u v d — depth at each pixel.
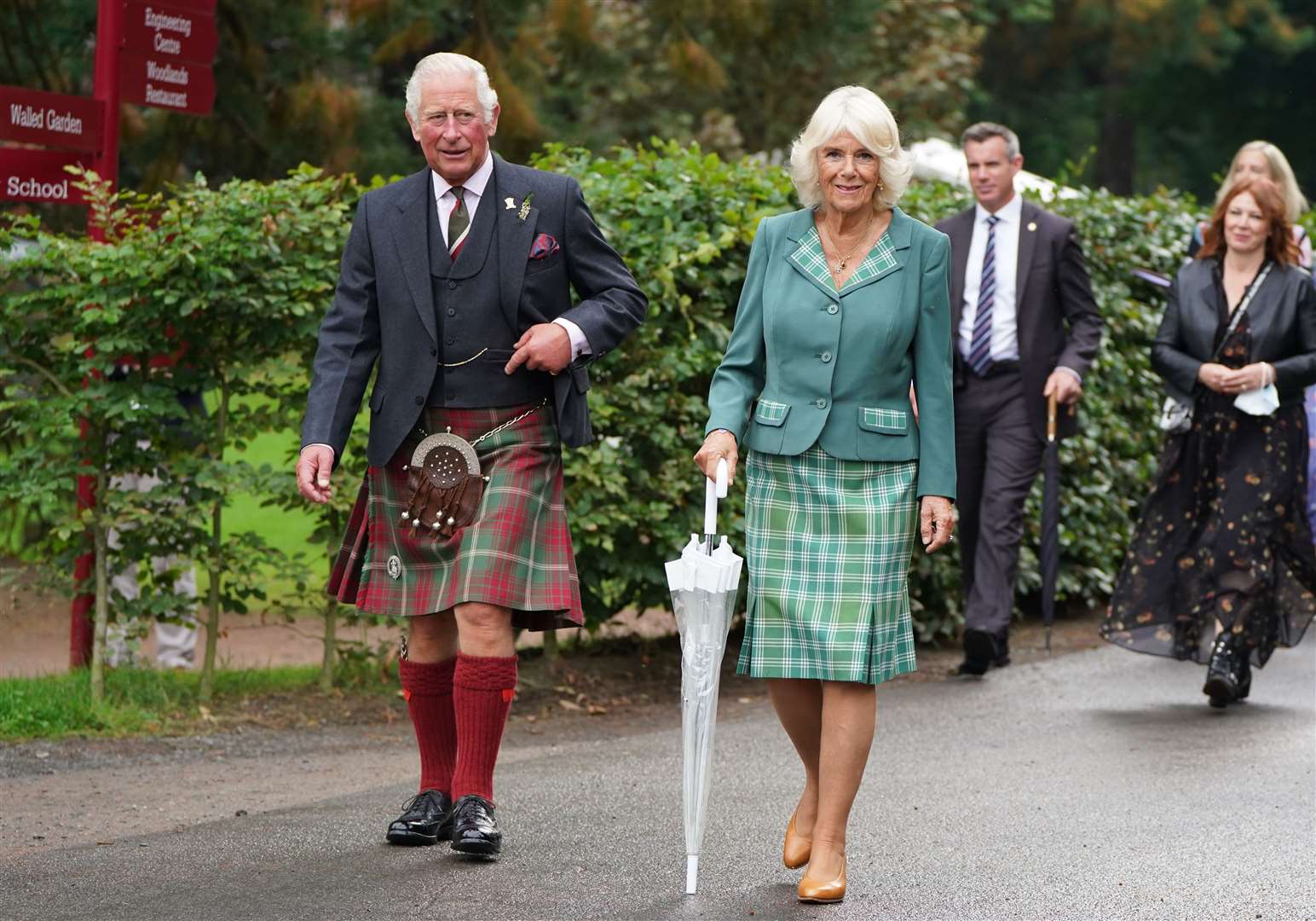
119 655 15.88
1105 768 13.12
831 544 9.84
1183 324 16.22
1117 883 10.07
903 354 9.93
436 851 10.62
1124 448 22.36
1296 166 75.19
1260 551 15.64
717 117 36.44
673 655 18.27
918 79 38.31
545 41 28.19
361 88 28.64
